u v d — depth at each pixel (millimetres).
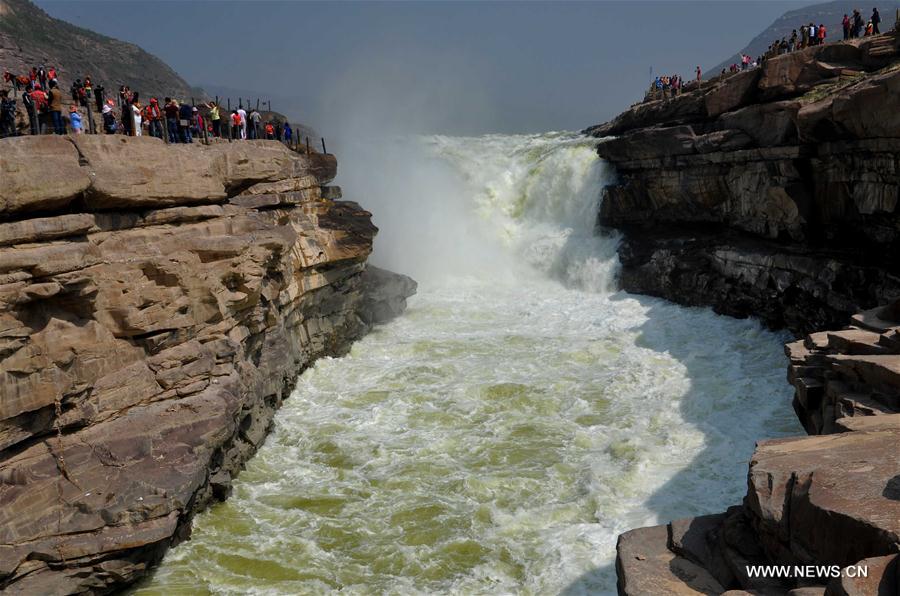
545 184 47219
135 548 15578
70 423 15961
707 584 11820
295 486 20250
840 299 26656
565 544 16953
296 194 29078
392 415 24734
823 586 9883
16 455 15117
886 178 25016
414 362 29938
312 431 23625
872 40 31266
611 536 17078
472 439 22750
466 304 39062
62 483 15461
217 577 16203
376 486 20078
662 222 40875
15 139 16156
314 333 29594
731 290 32938
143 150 19391
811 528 10625
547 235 45625
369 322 34188
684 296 35375
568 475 20250
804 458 12359
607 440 22281
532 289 42344
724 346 29828
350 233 31781
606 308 36875
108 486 15891
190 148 22422
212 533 17875
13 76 24766
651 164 39750
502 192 48438
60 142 16969
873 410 14625
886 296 24422
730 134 34031
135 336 17859
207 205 22250
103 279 17078
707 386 25719
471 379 27734
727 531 12352
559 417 24188
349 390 27203
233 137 31781
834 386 16500
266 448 22672
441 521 18250
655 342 31062
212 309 20016
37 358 15008
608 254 41938
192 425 18016
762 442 13523
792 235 31078
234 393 19719
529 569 16203
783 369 26656
